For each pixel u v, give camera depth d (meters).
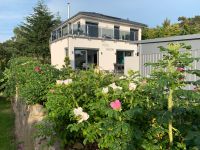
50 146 3.28
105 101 2.64
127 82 2.94
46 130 3.40
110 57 26.45
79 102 3.24
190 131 2.12
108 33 26.67
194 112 2.50
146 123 2.54
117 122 2.32
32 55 39.09
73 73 4.75
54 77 5.64
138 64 9.20
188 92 2.17
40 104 5.52
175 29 36.66
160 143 2.37
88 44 24.75
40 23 40.09
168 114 2.22
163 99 2.45
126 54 28.03
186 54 2.24
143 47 9.10
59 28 27.44
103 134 2.49
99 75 3.78
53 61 28.83
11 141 5.81
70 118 2.99
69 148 3.18
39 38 39.62
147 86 2.56
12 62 13.23
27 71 7.04
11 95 9.62
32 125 4.44
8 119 7.88
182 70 2.21
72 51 23.77
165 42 8.27
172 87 2.20
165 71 2.28
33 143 4.04
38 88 5.43
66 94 3.32
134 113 2.36
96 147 3.08
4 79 10.40
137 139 2.32
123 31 28.11
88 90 3.30
